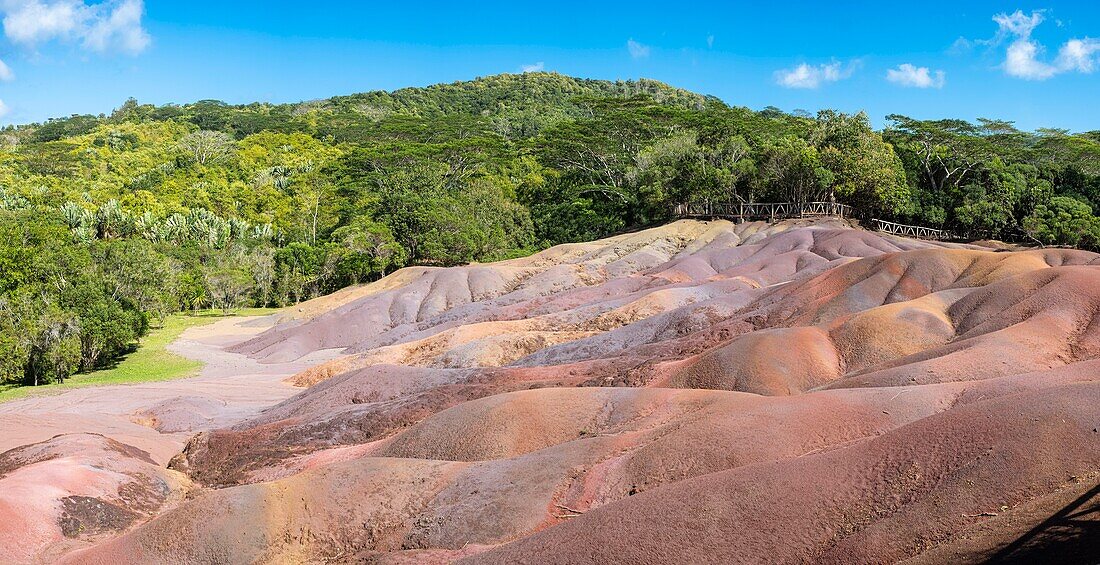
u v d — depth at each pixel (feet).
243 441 107.34
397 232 313.32
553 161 402.31
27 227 215.10
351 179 386.73
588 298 208.95
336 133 563.48
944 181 301.22
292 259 307.99
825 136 294.46
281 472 94.27
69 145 500.74
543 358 153.38
